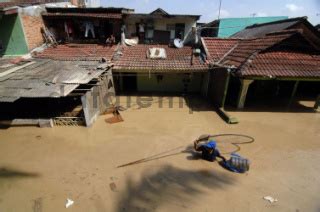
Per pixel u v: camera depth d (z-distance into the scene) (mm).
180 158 9352
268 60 13602
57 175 8180
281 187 7719
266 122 13039
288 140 11031
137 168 8641
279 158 9461
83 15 17328
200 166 8805
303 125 12781
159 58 17422
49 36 18141
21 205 6859
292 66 13531
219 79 14906
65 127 11883
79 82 11500
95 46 18500
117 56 17297
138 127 12172
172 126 12398
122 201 7023
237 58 15125
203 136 10023
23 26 15617
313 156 9688
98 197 7176
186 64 16812
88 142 10484
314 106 15367
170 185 7734
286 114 14328
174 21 19406
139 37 20125
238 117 13641
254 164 8984
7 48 16297
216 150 9023
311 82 18109
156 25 19625
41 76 12398
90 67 14422
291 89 17891
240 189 7578
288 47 14133
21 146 10031
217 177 8164
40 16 17359
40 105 14445
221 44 18219
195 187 7648
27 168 8531
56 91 10453
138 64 16562
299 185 7848
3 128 11648
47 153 9539
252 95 17719
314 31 16484
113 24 19094
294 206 6910
